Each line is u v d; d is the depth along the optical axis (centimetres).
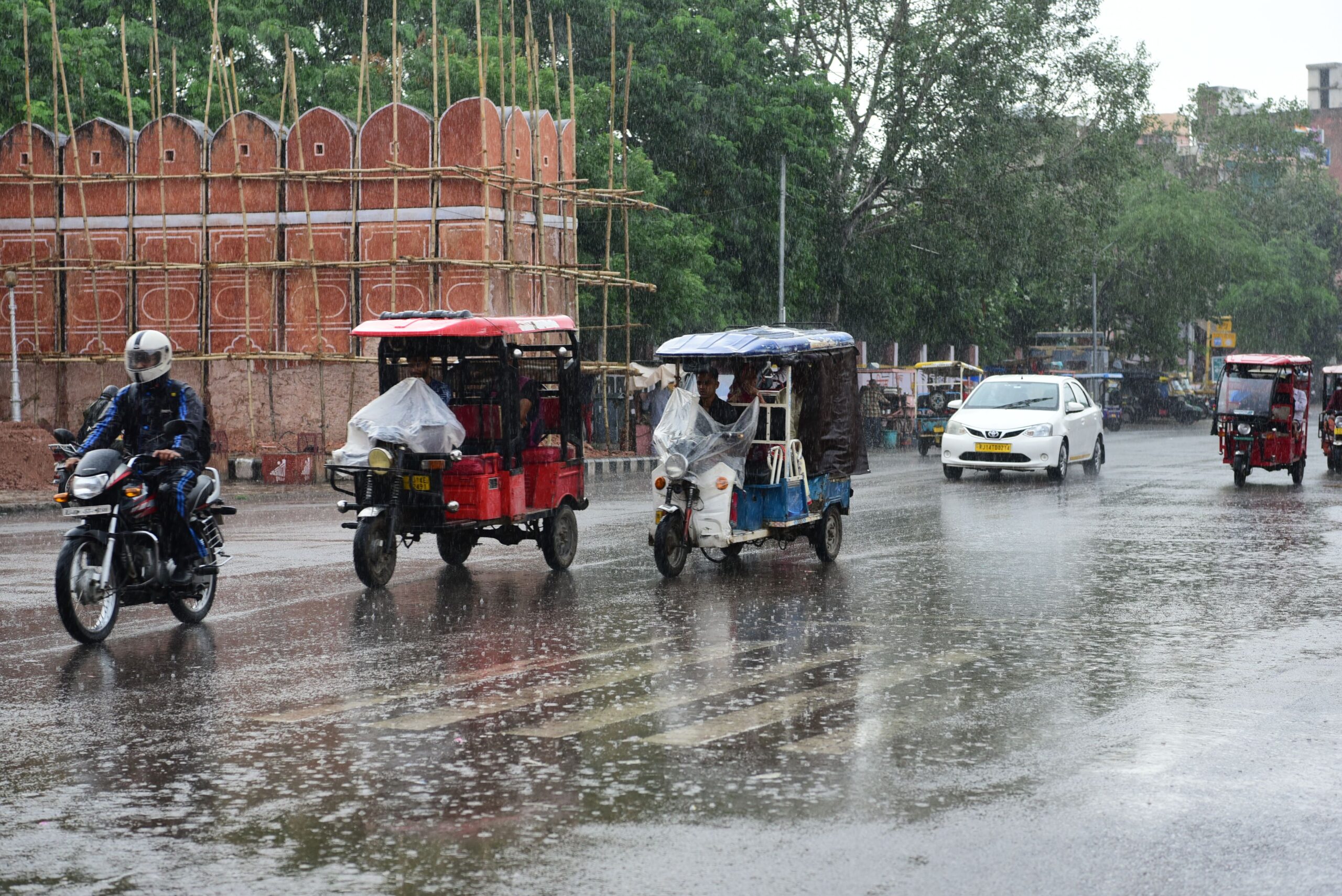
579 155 3400
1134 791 588
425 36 3928
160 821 550
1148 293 7219
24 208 2912
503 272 2783
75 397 2908
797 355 1315
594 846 514
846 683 816
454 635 984
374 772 619
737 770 620
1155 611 1093
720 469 1281
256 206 2816
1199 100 9100
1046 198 4641
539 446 1347
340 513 1962
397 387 1249
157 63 2984
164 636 980
